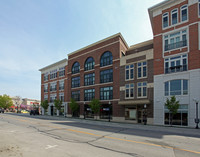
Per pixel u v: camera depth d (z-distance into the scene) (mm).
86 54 34844
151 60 23625
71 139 9453
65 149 7086
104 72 30562
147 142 9008
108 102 28578
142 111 23703
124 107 25922
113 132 12711
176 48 20922
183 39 20656
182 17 21047
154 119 21750
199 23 19266
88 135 10945
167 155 6555
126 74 26750
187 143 9117
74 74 37375
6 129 13492
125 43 31406
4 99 79062
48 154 6305
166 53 21844
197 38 19219
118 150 7137
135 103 23516
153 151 7113
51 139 9383
